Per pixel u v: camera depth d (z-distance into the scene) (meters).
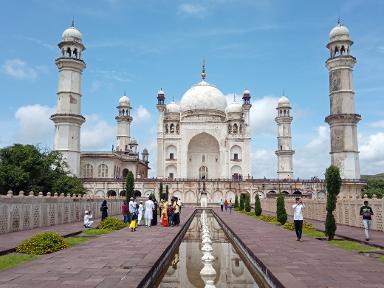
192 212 57.09
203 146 97.69
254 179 83.81
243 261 19.09
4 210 25.62
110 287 11.05
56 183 59.47
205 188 82.88
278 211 35.06
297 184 82.12
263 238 23.73
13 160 55.84
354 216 33.09
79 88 73.88
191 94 100.69
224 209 70.62
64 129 71.62
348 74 69.94
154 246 19.69
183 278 15.18
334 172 23.98
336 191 23.89
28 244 17.88
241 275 15.80
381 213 28.39
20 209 27.73
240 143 92.44
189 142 94.31
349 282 11.66
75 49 73.81
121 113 104.94
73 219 38.03
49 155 61.72
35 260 15.59
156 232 27.50
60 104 72.31
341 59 69.62
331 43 71.62
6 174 52.66
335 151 68.88
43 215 31.47
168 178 86.75
